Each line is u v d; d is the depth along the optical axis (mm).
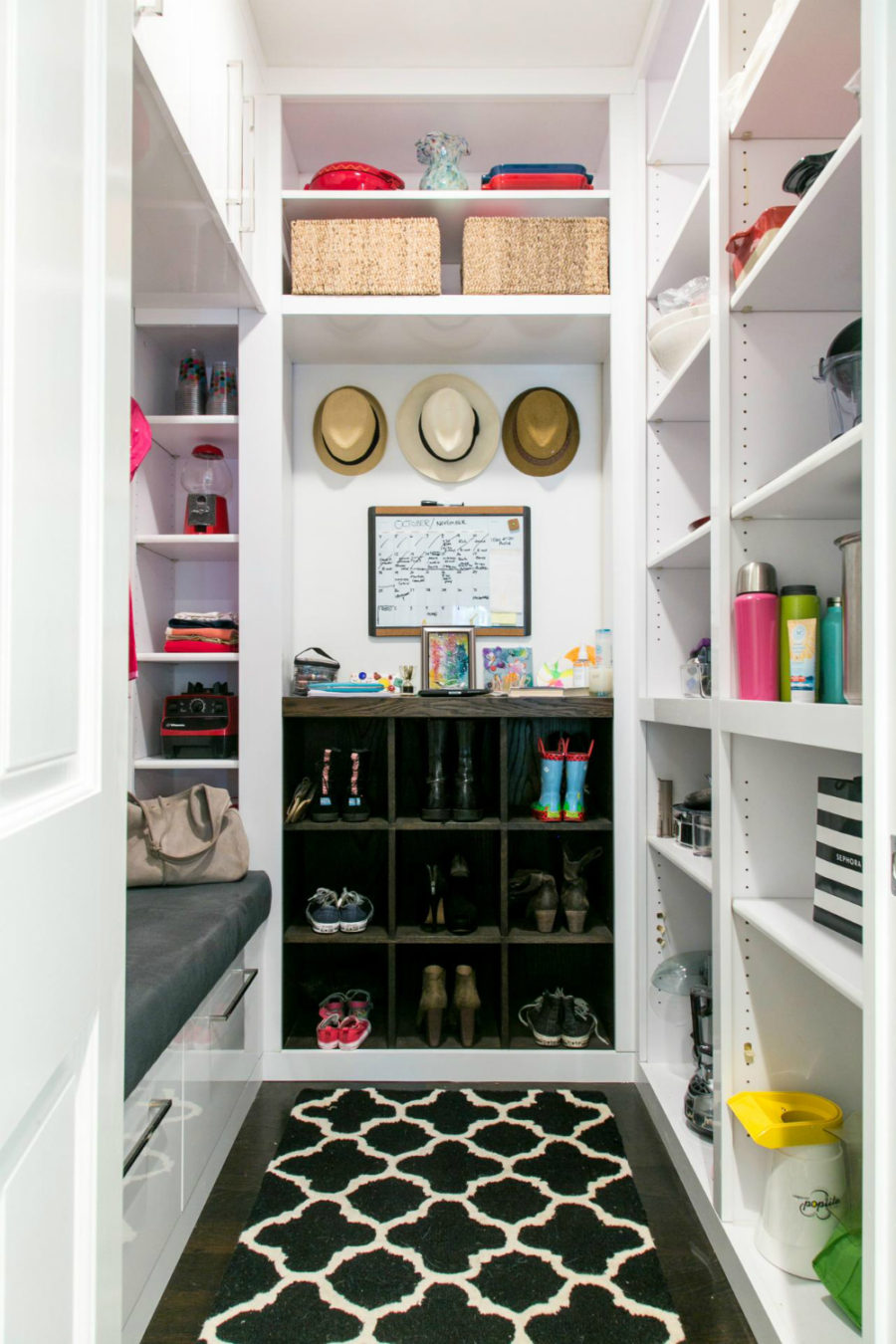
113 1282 809
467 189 2473
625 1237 1593
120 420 818
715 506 1591
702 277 2064
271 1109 2119
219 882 2145
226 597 2674
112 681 802
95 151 745
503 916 2332
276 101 2318
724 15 1576
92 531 744
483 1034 2404
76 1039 713
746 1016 1544
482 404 2684
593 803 2572
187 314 2348
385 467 2707
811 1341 1243
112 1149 808
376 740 2652
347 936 2320
